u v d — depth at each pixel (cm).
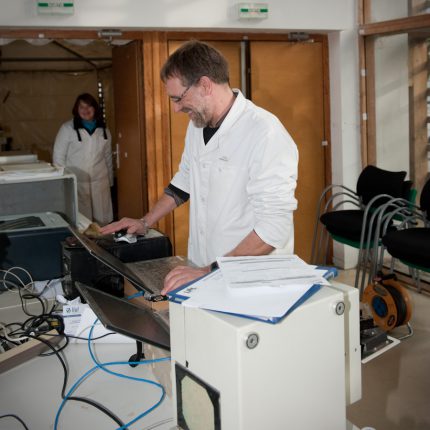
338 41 430
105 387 138
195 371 107
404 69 414
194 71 163
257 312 99
